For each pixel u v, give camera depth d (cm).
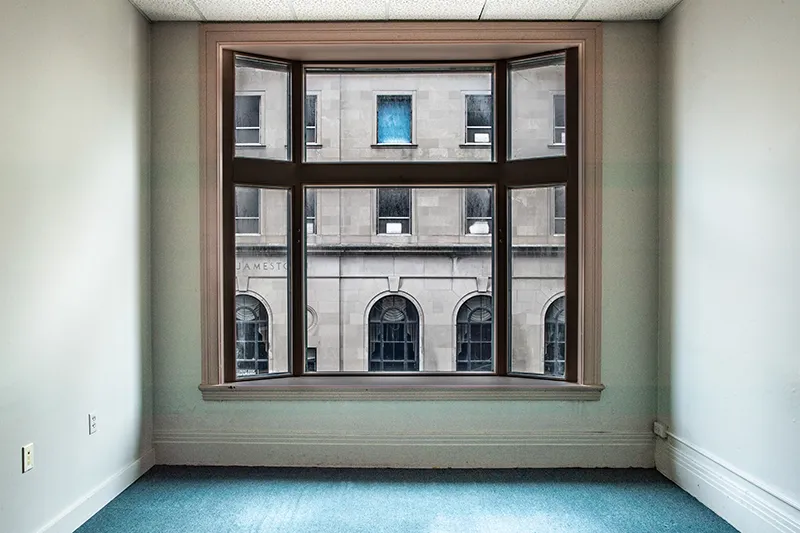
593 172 314
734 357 242
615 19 311
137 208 297
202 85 314
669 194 301
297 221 334
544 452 315
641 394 316
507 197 335
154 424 316
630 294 316
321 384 318
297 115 335
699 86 271
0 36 193
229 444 316
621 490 283
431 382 324
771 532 219
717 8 255
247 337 332
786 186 210
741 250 238
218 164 316
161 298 315
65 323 232
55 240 225
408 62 340
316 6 295
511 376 337
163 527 241
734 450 243
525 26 313
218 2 290
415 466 315
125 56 285
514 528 242
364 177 333
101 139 261
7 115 197
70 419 235
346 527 243
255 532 238
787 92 210
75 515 238
